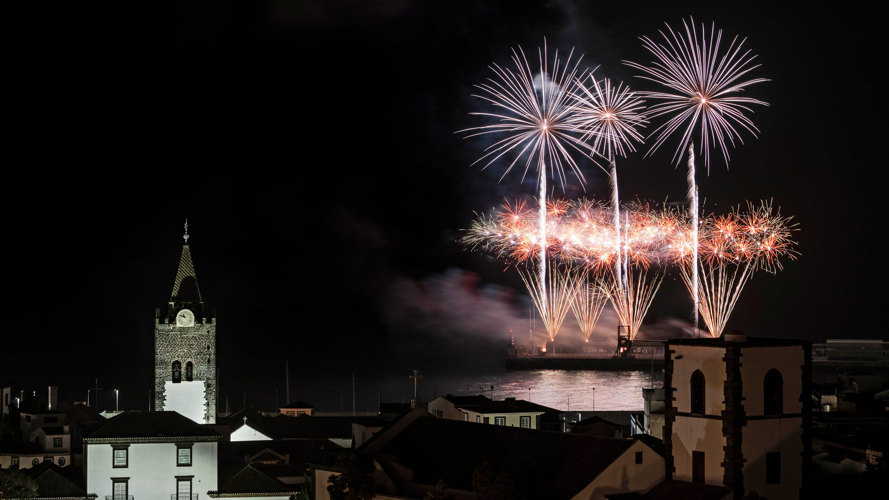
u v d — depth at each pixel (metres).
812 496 112.94
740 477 109.44
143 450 165.75
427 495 124.56
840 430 188.00
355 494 134.25
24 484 159.88
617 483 118.06
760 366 110.56
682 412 113.69
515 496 119.12
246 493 167.75
